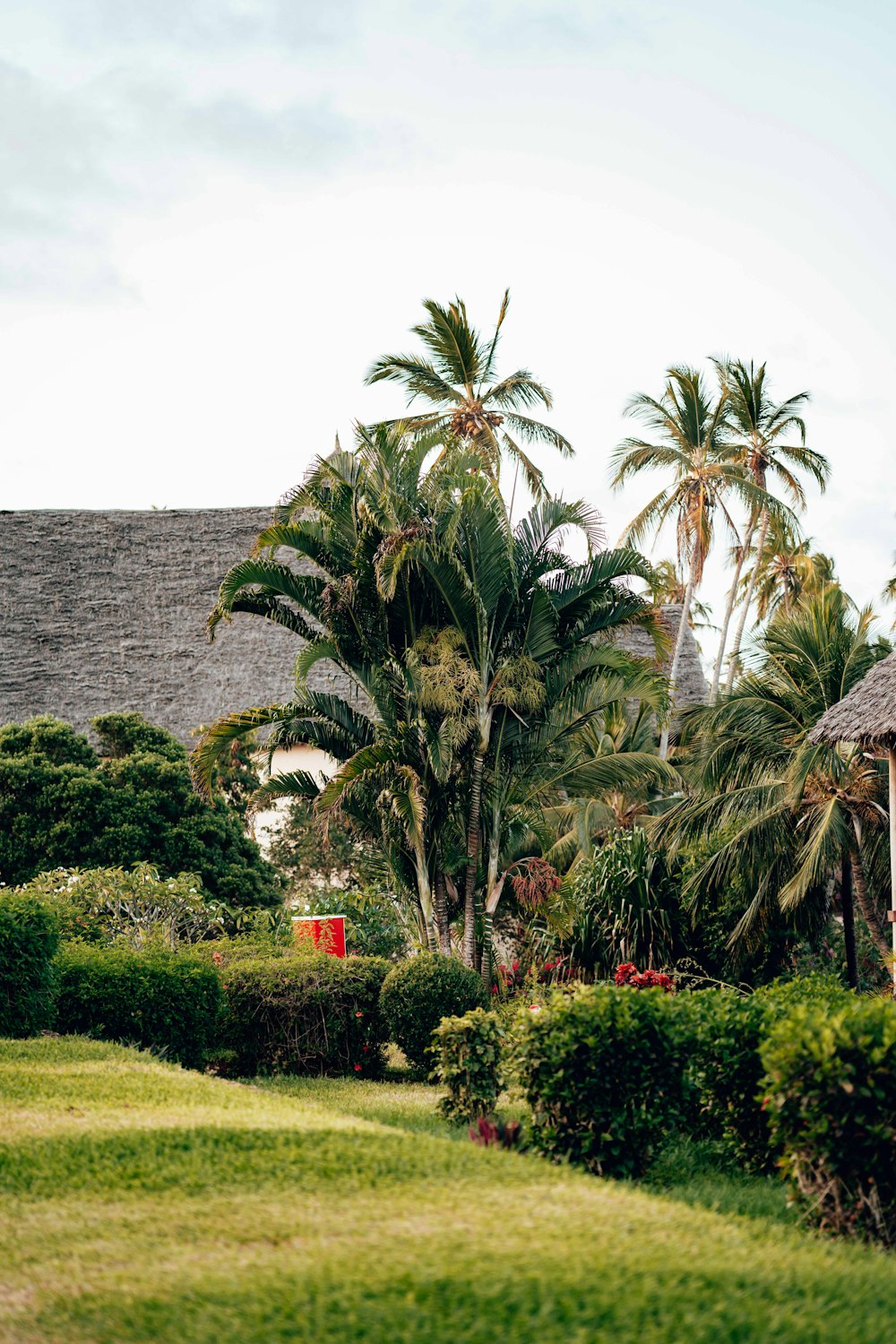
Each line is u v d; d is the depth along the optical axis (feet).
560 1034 28.81
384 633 60.54
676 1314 16.49
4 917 43.21
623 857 62.90
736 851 59.88
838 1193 23.17
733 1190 27.91
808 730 62.44
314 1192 22.47
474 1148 26.81
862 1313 17.61
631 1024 28.60
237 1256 18.75
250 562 60.34
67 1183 23.06
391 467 61.00
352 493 61.52
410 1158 25.18
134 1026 46.06
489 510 59.06
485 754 59.82
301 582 60.80
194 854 70.33
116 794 70.28
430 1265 17.95
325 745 61.46
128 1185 22.86
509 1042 38.37
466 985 51.13
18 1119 28.60
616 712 71.97
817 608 64.44
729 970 62.34
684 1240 20.24
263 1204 21.58
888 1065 23.26
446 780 58.95
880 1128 22.76
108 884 59.06
